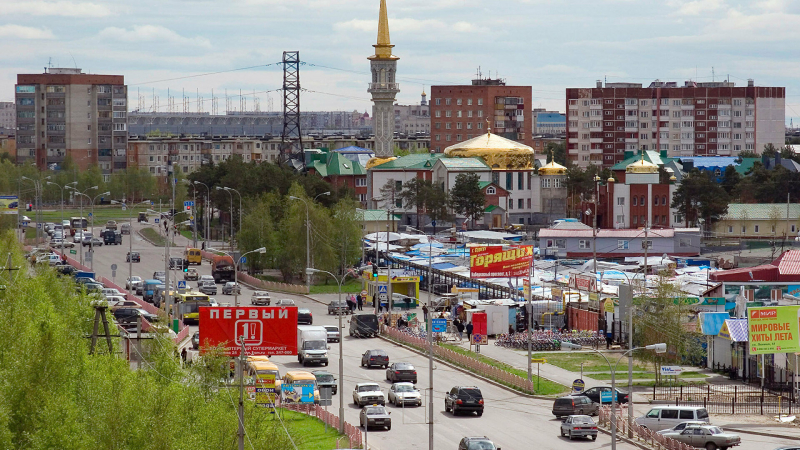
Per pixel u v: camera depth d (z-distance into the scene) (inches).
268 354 5890.8
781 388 6309.1
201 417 4210.1
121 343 6038.4
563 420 5467.5
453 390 5974.4
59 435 3922.2
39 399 4069.9
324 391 5295.3
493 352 7864.2
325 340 7372.1
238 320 5846.5
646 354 6796.3
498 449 4798.2
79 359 4569.4
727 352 7062.0
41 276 7106.3
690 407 5359.3
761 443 5206.7
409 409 6082.7
